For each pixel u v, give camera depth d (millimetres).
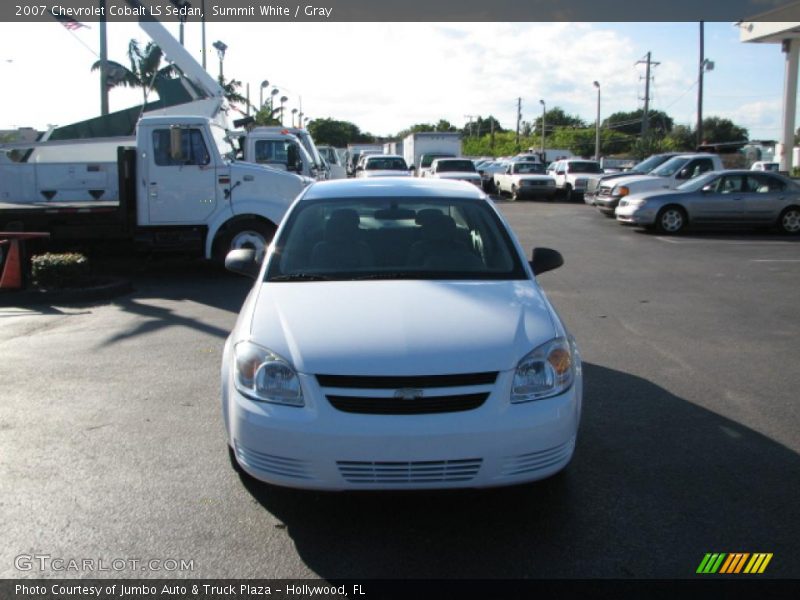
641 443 4914
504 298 4312
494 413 3592
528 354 3758
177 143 11609
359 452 3533
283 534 3781
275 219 11992
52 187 13273
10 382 6340
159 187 11820
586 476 4418
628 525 3844
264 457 3678
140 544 3686
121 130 15195
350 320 3975
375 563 3527
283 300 4305
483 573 3436
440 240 5074
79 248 12867
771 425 5234
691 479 4371
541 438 3648
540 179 32531
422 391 3570
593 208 27453
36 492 4242
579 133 91875
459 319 3980
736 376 6418
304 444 3568
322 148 27281
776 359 6969
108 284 10672
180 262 14227
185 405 5719
